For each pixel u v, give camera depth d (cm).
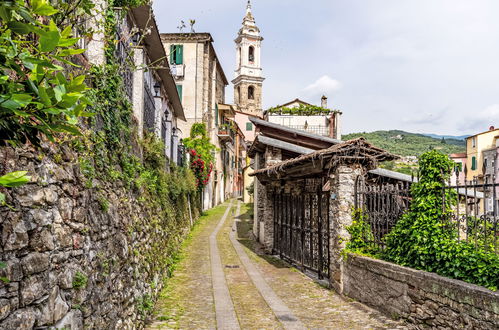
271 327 623
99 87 514
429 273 567
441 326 528
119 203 566
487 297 447
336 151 835
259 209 1764
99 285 429
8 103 159
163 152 1130
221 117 4175
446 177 579
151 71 1257
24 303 268
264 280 988
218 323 643
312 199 1108
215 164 3678
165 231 1052
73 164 386
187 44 3356
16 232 267
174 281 964
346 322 643
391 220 716
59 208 340
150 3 800
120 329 495
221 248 1523
